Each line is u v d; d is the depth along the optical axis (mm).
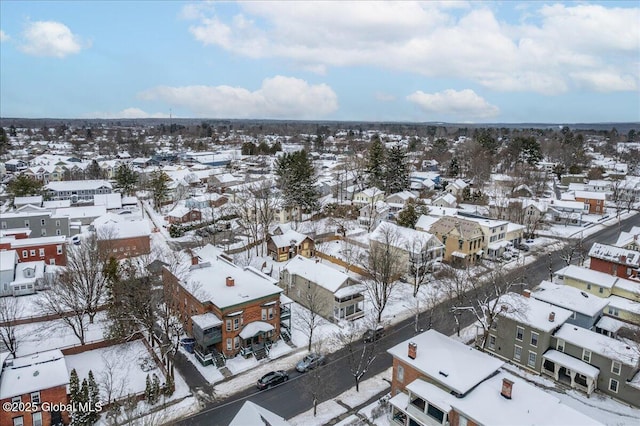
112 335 45000
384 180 119375
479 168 140375
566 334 41469
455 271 62438
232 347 43406
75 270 51688
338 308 51094
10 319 47844
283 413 35062
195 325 43625
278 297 46688
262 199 94062
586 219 102062
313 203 96938
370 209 93750
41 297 55344
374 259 53406
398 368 34469
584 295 50156
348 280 52469
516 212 92938
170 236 86750
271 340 45719
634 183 121312
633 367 36688
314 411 34906
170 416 34562
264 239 80250
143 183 132000
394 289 61031
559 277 63938
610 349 38781
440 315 53062
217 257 60750
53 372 34312
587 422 26703
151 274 50750
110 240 66625
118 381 39250
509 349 43656
